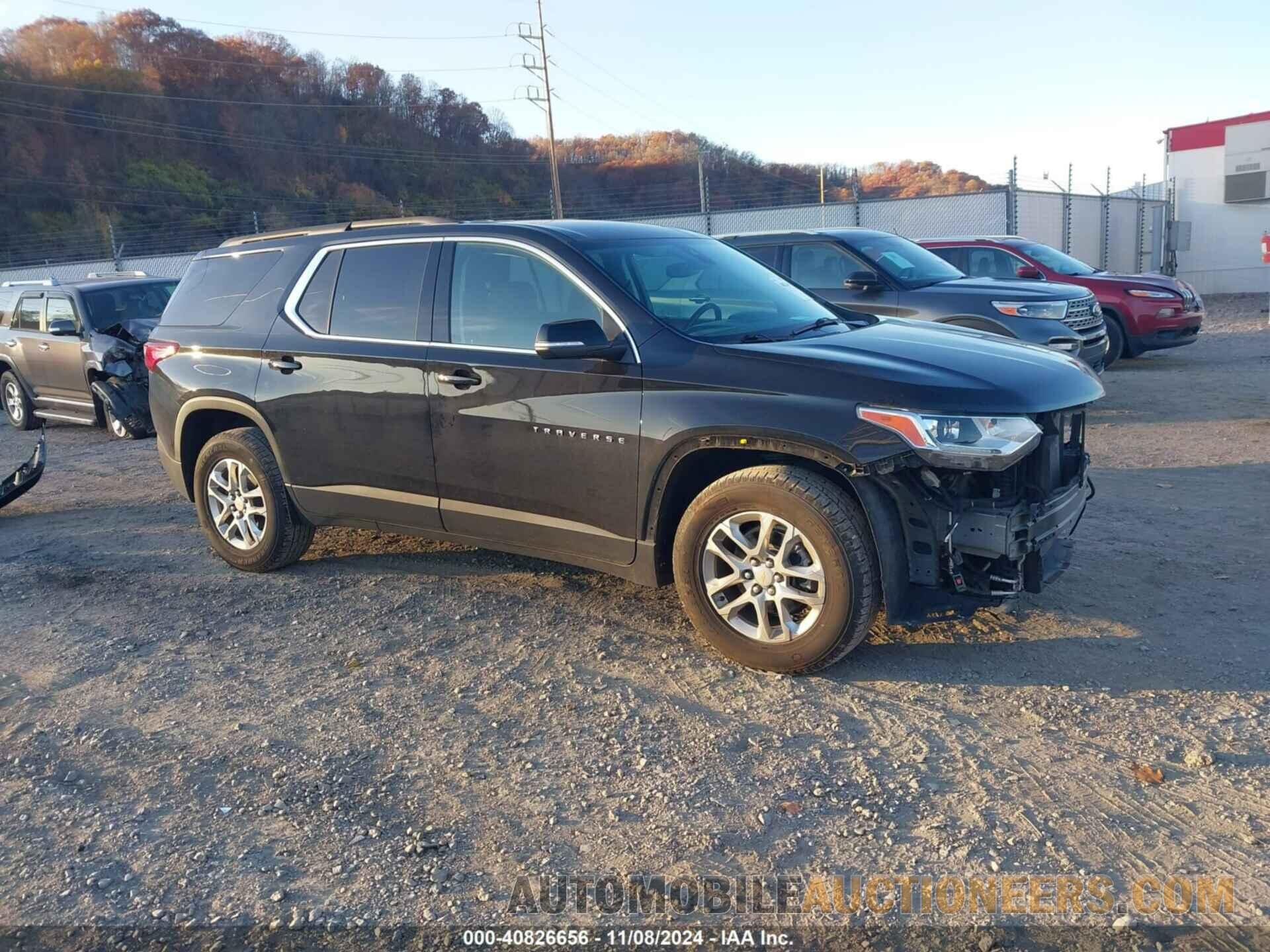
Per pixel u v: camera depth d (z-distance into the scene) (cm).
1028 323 884
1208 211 2822
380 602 513
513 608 496
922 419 363
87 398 1112
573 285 438
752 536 404
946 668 408
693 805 320
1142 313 1242
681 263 476
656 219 2628
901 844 297
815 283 962
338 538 626
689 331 422
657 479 410
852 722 368
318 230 534
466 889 284
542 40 4359
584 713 384
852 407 373
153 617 507
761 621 401
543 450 437
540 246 450
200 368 552
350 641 464
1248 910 263
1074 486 421
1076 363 434
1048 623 448
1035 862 286
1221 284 2838
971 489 388
